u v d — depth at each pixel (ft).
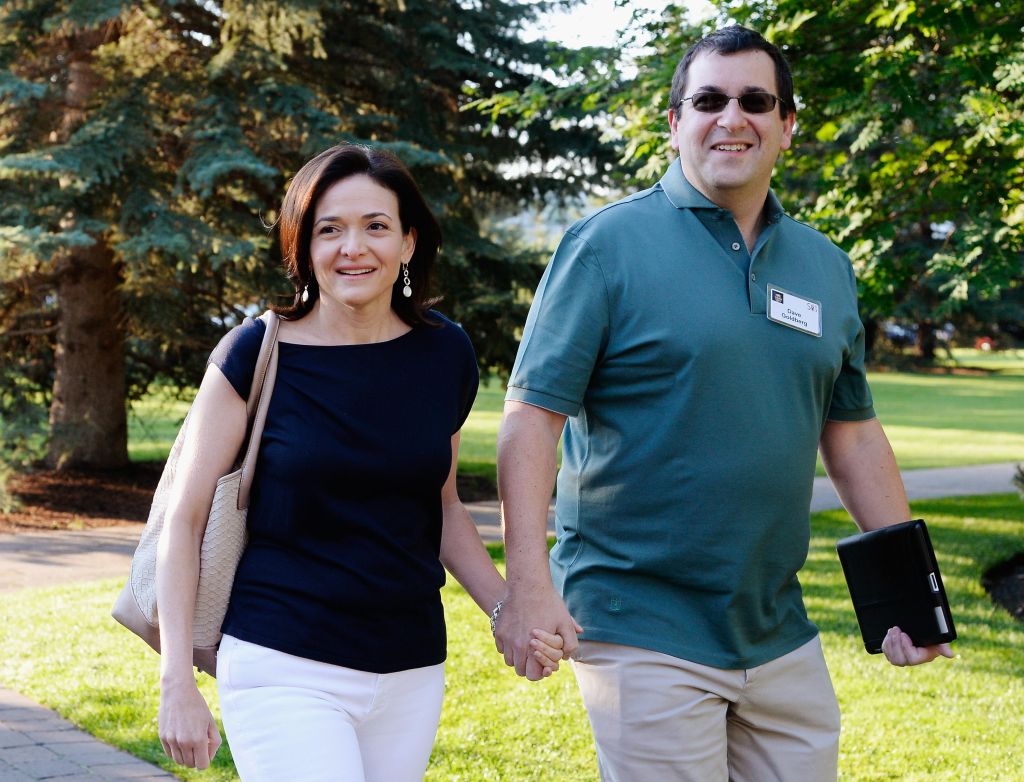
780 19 24.99
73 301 42.19
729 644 7.64
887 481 8.75
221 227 35.96
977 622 21.40
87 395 42.75
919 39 25.26
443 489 8.00
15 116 35.94
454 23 41.93
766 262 7.82
